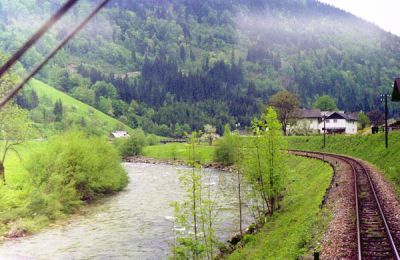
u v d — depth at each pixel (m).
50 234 39.12
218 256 29.69
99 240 36.75
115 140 139.88
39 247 34.81
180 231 38.09
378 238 19.95
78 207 51.50
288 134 135.50
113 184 63.50
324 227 23.92
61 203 48.28
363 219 23.44
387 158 53.22
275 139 37.62
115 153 68.25
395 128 86.56
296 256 20.91
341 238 20.39
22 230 39.09
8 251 33.69
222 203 47.38
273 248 26.48
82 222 43.94
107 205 53.16
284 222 33.41
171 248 33.19
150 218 44.81
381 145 62.69
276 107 127.25
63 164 52.91
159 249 33.50
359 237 19.45
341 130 143.50
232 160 94.50
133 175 86.12
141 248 33.91
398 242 19.11
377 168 51.09
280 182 38.09
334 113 143.75
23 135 54.97
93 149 60.84
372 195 30.78
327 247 19.86
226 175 77.19
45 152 52.78
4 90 46.78
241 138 46.78
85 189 57.69
